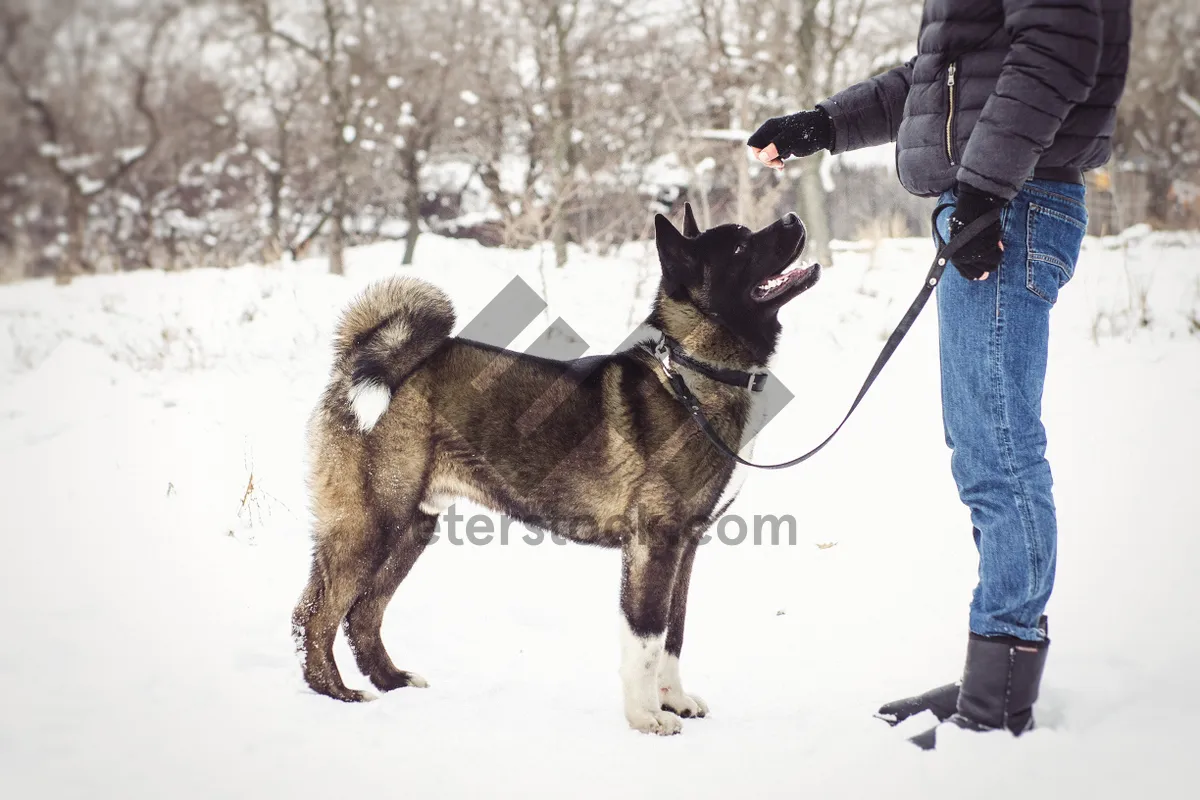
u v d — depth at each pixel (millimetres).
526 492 3387
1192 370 5914
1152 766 2240
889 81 3109
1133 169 14844
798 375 6910
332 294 9688
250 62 17750
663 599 3020
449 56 14930
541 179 14258
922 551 4301
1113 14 2408
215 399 6879
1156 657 2969
